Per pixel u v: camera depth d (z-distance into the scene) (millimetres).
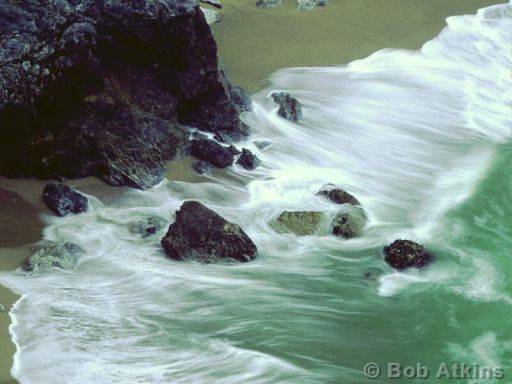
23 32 20688
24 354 15766
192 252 19016
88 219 20328
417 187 22844
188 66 22906
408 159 24188
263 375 15734
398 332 17359
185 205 19422
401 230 20812
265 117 25219
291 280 18688
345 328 17344
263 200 21531
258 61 28578
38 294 17594
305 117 25641
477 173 23656
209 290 18094
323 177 22812
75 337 16359
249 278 18625
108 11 21391
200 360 16031
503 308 18188
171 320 17172
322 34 30797
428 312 18000
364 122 25812
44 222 20078
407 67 29328
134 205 21000
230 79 26375
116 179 21344
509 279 19078
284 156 23594
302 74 28109
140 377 15438
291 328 17156
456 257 19844
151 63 22547
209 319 17266
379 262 19516
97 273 18547
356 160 23859
